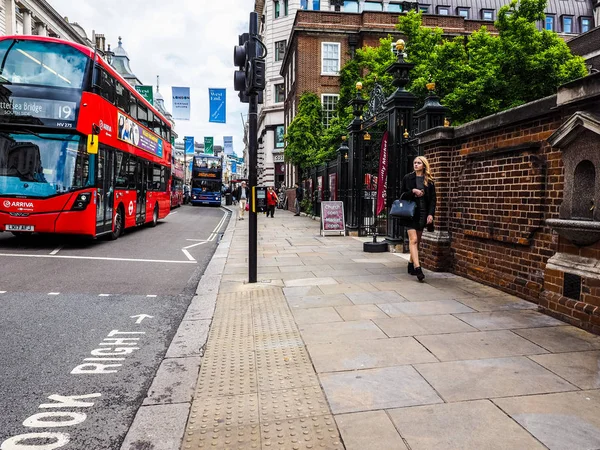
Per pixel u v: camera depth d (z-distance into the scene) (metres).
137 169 15.13
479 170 6.40
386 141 10.48
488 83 17.72
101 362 3.86
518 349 3.79
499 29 18.72
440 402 2.87
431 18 29.31
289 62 35.81
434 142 7.52
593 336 4.10
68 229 10.51
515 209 5.57
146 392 3.26
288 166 39.00
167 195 21.00
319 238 13.78
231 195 47.25
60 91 10.38
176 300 6.13
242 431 2.59
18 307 5.56
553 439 2.43
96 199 11.03
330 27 29.72
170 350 4.06
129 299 6.13
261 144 50.31
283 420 2.70
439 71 18.44
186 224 20.17
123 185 13.48
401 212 6.57
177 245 12.46
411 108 9.95
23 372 3.62
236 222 21.03
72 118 10.38
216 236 15.43
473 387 3.08
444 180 7.37
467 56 19.52
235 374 3.41
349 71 24.97
